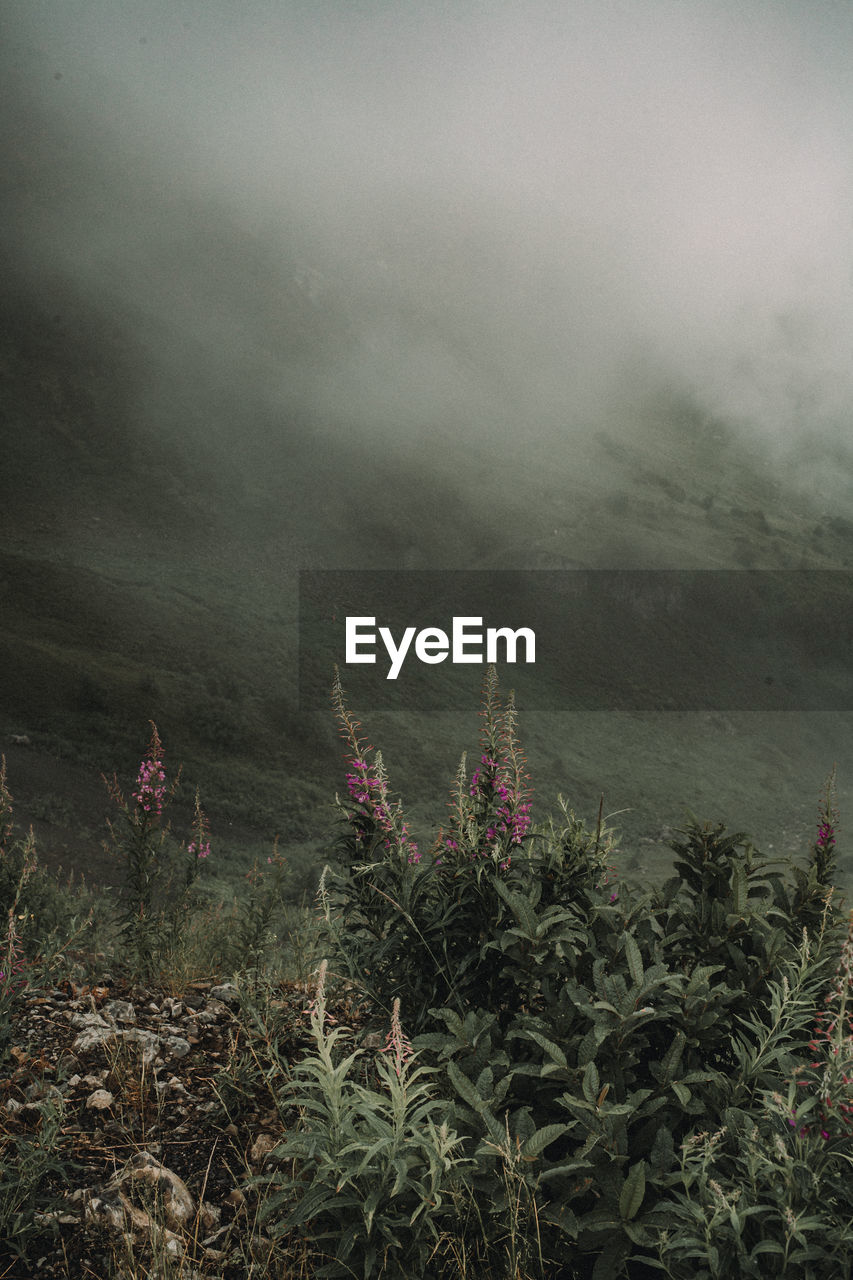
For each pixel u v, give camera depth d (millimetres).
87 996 3596
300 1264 2025
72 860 24078
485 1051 2215
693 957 2635
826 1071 1843
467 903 2668
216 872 23219
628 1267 2041
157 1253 1956
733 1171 1965
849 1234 1613
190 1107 2750
